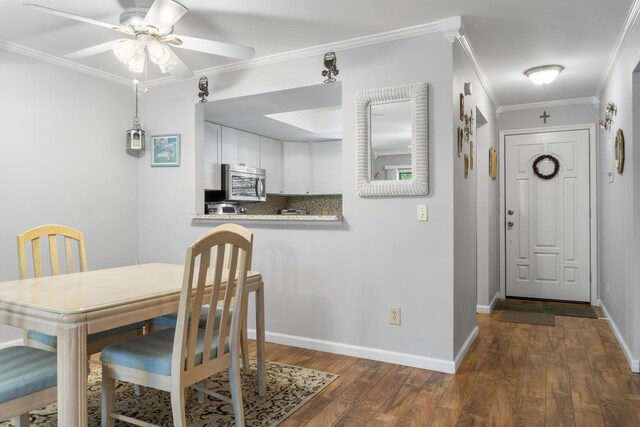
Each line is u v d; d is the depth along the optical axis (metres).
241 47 2.37
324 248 3.29
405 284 3.00
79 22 2.82
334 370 2.90
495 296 5.05
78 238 2.69
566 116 4.98
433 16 2.77
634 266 2.91
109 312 1.68
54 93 3.46
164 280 2.21
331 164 6.26
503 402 2.43
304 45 3.23
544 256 5.16
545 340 3.59
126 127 4.04
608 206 4.03
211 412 2.30
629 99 2.98
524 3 2.60
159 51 2.36
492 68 3.80
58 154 3.49
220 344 1.96
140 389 2.50
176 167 3.97
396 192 2.97
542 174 5.11
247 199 5.31
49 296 1.81
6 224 3.17
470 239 3.49
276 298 3.51
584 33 3.05
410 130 2.94
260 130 5.51
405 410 2.33
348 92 3.17
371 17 2.77
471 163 3.53
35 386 1.62
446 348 2.88
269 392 2.55
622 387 2.63
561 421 2.21
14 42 3.15
